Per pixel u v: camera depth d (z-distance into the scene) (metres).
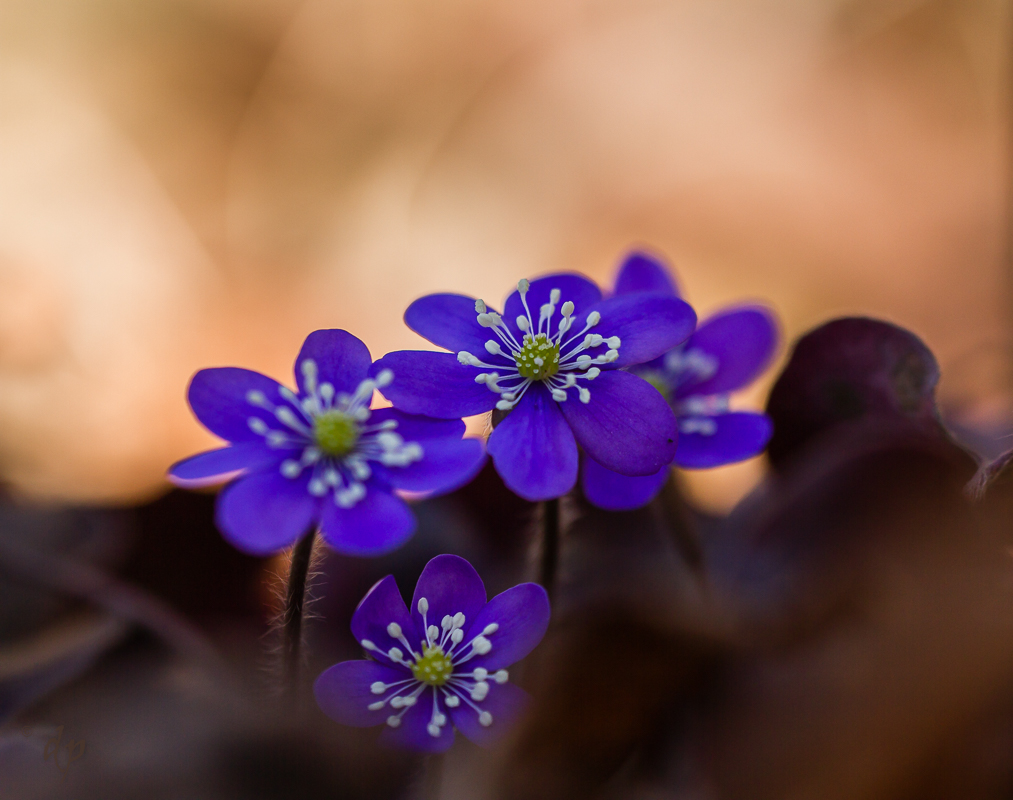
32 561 0.25
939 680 0.22
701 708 0.23
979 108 0.50
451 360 0.23
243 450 0.22
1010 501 0.23
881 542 0.23
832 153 0.50
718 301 0.46
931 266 0.44
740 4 0.57
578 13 0.58
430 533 0.25
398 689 0.22
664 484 0.24
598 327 0.23
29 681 0.24
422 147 0.54
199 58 0.55
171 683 0.24
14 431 0.36
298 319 0.46
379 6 0.57
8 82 0.52
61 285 0.44
